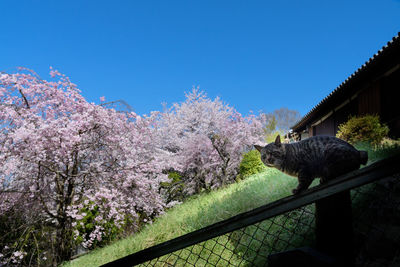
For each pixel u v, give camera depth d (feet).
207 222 17.08
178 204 34.40
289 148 7.91
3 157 20.92
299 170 7.71
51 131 22.07
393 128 27.30
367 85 31.55
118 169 26.76
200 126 52.13
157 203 29.76
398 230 8.49
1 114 22.41
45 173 24.76
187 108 54.95
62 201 24.49
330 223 5.96
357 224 9.60
